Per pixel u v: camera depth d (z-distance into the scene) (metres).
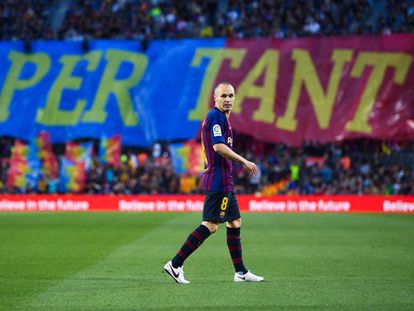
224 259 38.78
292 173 92.69
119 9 112.00
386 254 41.53
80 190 94.50
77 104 96.06
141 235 54.12
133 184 93.94
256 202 84.88
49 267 35.50
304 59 93.69
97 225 63.84
